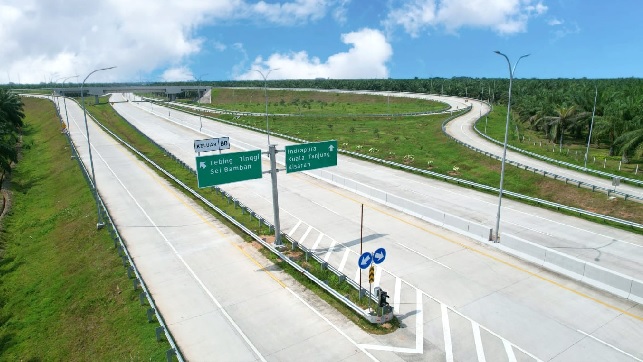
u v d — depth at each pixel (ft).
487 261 81.00
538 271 76.48
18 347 68.95
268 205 119.03
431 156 182.60
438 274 76.13
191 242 94.07
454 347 56.34
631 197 114.21
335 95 497.05
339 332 60.23
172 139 240.73
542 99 256.73
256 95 538.88
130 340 60.75
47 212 135.03
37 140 269.44
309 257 82.74
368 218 106.83
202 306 68.08
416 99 437.99
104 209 115.03
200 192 132.16
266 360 54.90
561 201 123.13
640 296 65.41
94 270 84.79
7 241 115.65
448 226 98.22
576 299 67.10
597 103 195.52
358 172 158.40
